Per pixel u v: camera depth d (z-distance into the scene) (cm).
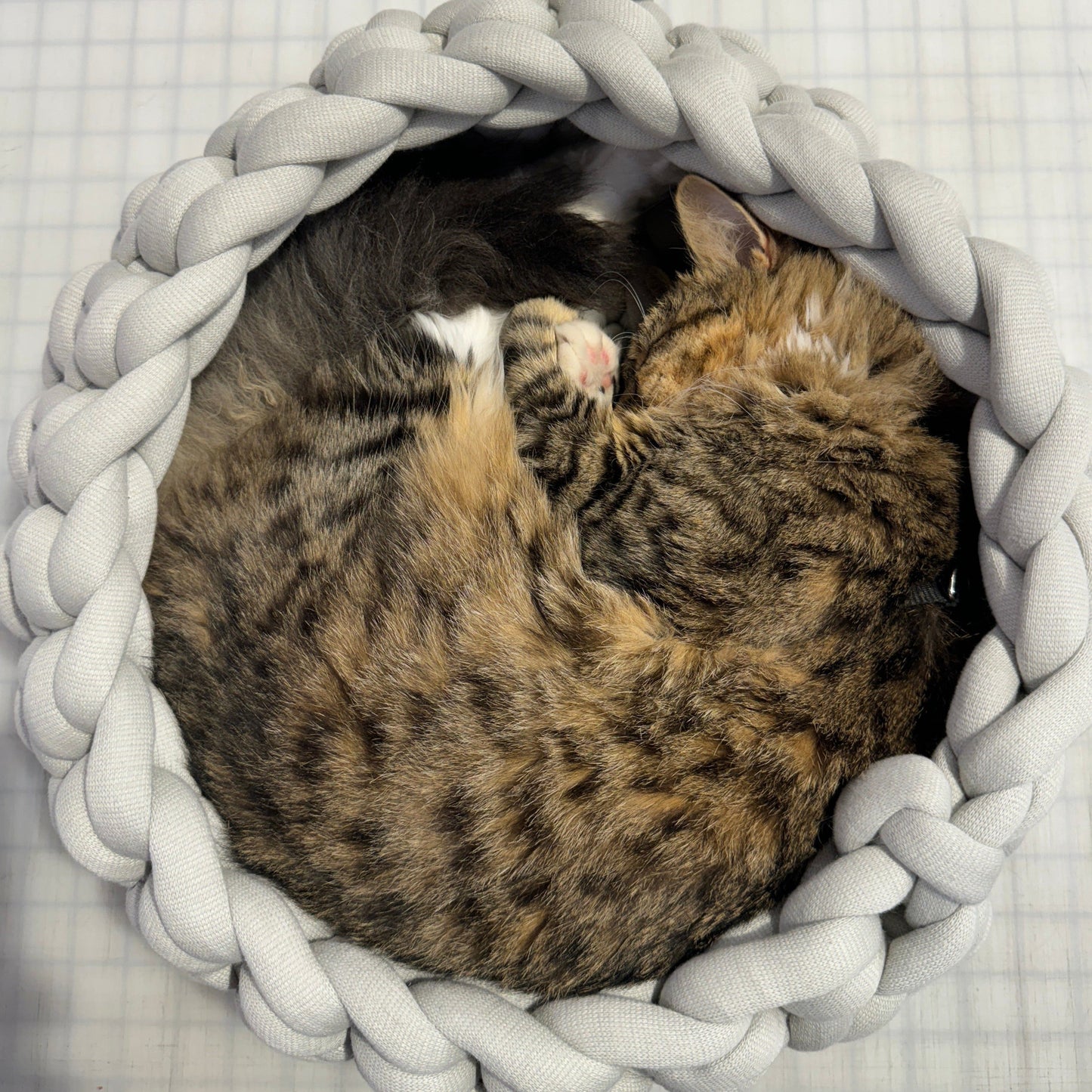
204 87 59
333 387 48
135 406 42
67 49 59
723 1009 41
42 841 54
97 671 42
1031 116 59
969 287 43
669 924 43
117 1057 53
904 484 47
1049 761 40
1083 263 58
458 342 51
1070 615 40
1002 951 53
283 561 45
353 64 45
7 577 46
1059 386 42
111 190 59
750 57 51
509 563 47
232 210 43
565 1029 41
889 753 45
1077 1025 53
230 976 45
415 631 44
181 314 43
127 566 43
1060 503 41
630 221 57
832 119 49
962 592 47
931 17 59
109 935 53
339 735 43
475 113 46
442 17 49
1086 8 60
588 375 54
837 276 49
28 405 47
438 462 48
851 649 46
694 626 46
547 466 51
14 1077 53
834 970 40
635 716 44
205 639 46
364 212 51
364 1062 42
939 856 40
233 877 43
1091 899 54
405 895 43
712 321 53
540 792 43
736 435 49
